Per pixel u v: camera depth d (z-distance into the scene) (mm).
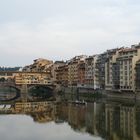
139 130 110688
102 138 100750
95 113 157625
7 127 122812
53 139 100562
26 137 103812
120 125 121062
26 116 155250
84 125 124312
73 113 161625
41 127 122562
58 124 129500
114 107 181625
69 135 106625
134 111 160375
